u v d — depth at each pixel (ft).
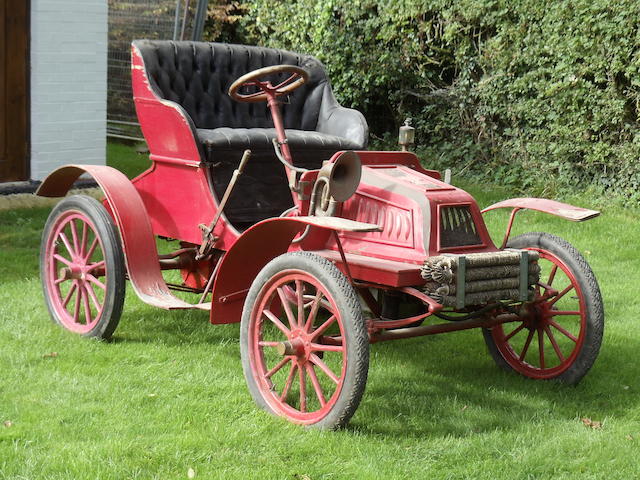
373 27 36.73
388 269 13.48
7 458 11.61
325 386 14.74
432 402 14.37
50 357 15.40
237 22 43.06
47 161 28.71
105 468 11.39
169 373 14.98
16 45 27.73
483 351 17.37
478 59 34.14
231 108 19.25
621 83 30.12
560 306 20.35
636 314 19.70
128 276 16.52
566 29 30.45
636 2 28.48
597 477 11.98
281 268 13.30
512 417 13.84
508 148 33.71
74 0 28.60
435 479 11.67
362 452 12.31
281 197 17.56
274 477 11.46
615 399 14.90
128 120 39.50
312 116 19.79
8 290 19.06
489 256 13.62
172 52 18.39
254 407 13.73
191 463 11.75
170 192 17.25
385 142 38.27
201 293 17.81
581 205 30.04
